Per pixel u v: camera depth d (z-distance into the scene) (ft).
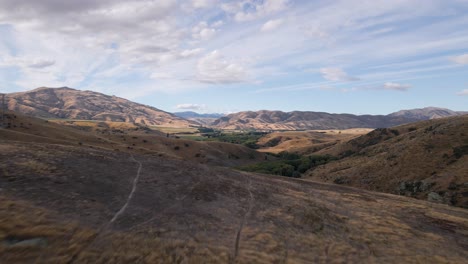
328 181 320.09
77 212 55.42
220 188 98.07
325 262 56.80
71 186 67.67
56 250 42.14
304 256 57.72
